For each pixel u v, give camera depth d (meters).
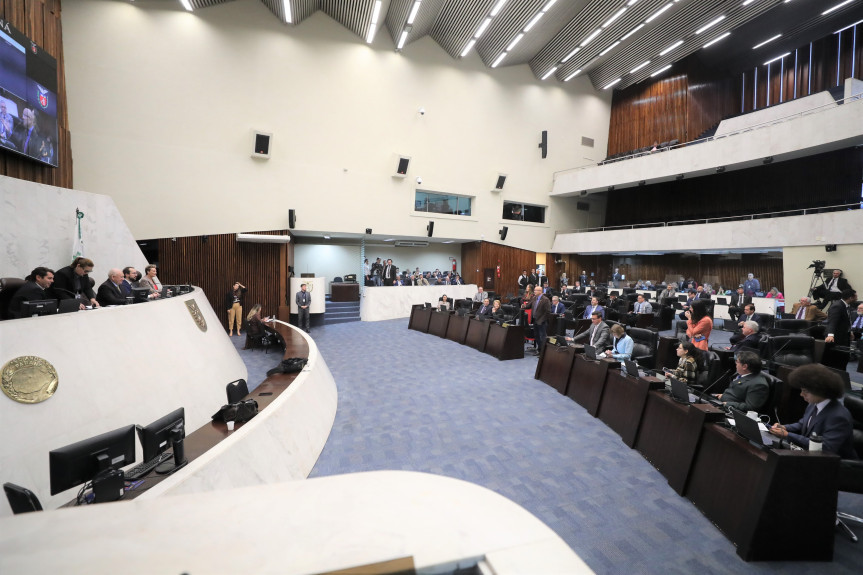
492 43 13.58
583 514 2.83
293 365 4.59
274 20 11.09
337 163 12.19
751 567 2.32
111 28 9.32
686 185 17.17
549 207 17.05
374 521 0.82
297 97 11.49
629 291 14.47
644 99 17.14
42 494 2.82
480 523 0.84
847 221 9.88
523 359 7.63
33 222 5.35
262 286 11.30
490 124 15.09
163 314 4.63
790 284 11.04
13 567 0.63
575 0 11.84
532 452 3.76
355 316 12.92
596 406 4.65
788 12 13.73
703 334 5.49
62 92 8.48
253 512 0.82
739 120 13.72
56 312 3.47
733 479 2.63
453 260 17.39
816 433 2.60
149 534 0.74
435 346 8.80
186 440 2.78
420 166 13.65
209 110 10.41
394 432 4.19
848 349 5.30
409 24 11.05
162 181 9.96
